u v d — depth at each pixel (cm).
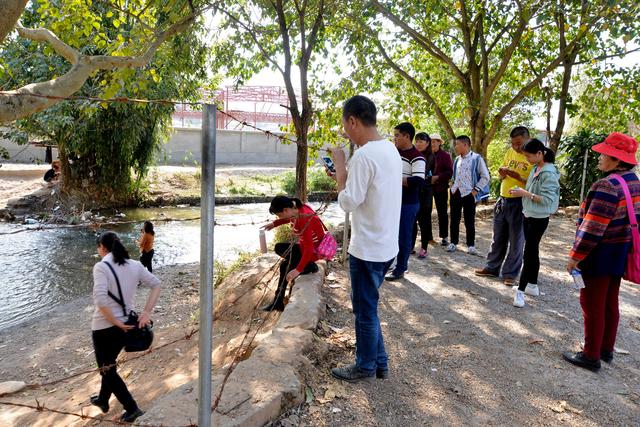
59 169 1811
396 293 589
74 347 684
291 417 323
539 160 535
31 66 1228
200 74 1164
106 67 630
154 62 950
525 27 1107
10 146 2273
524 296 593
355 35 886
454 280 646
